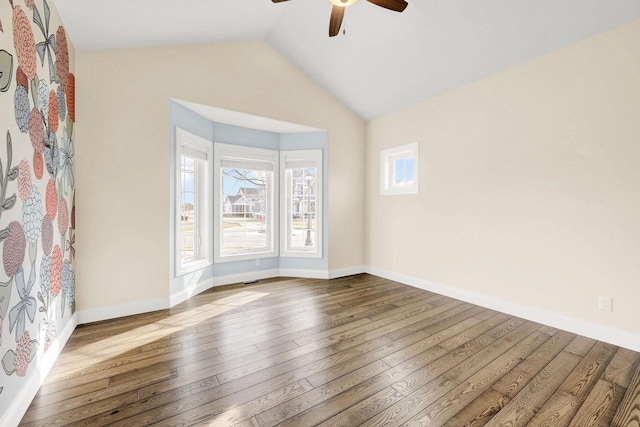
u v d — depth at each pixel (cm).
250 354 218
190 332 255
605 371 195
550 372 194
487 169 315
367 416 154
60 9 221
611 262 234
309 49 367
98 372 194
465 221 337
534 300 280
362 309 313
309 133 443
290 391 175
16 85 155
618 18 221
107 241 282
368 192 472
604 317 238
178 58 317
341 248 454
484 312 304
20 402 153
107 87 280
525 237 285
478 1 246
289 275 453
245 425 147
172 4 247
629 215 224
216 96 340
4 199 142
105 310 282
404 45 314
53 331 207
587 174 245
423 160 384
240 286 398
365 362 207
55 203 214
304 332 256
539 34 254
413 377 189
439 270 368
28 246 168
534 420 151
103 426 146
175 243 325
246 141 420
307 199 462
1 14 140
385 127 440
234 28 323
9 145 147
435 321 281
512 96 293
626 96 224
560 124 260
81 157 270
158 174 305
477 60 299
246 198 432
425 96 373
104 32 257
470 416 154
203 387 178
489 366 202
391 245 434
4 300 141
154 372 194
